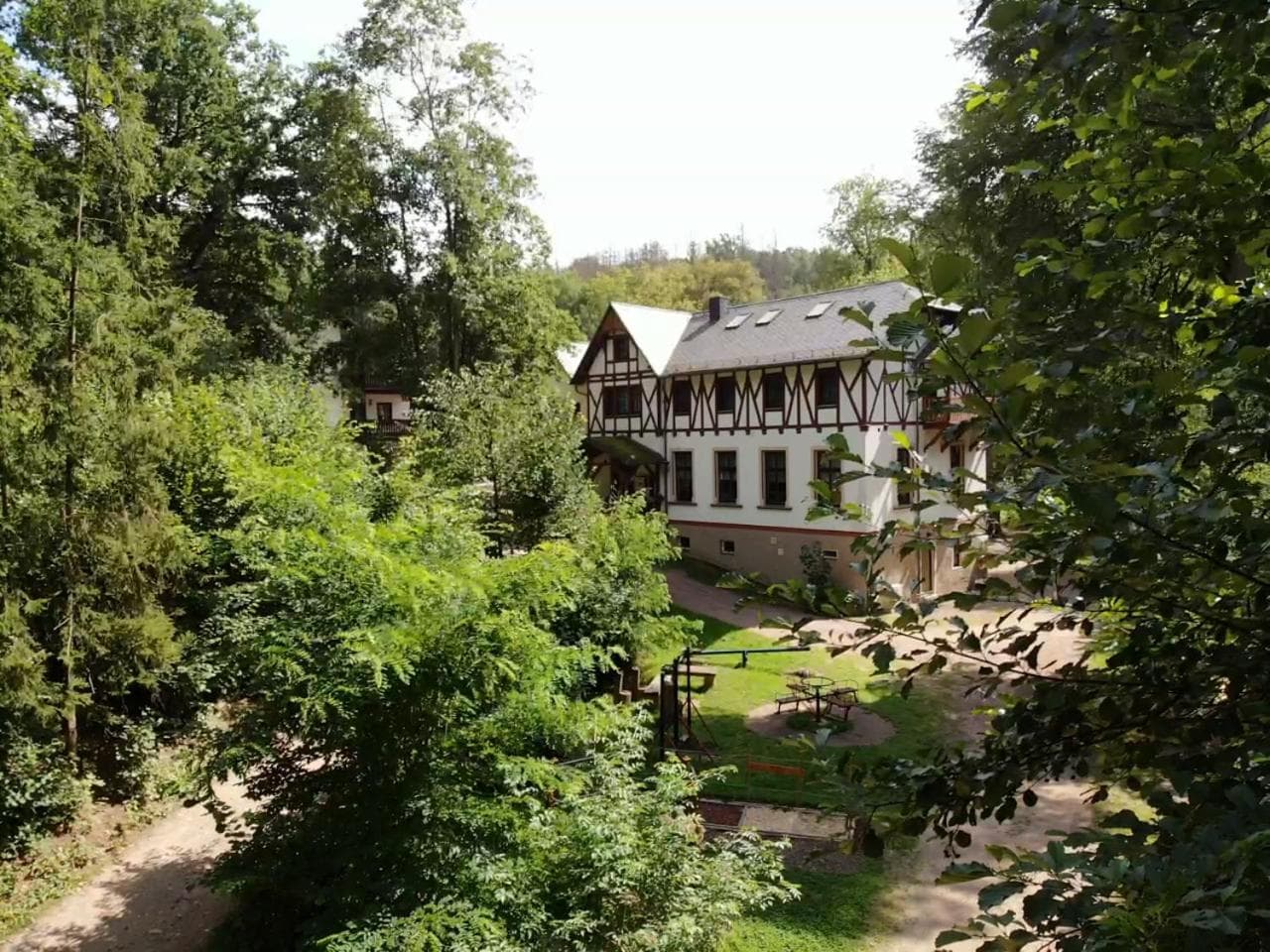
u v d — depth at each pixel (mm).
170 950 8312
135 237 11734
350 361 27250
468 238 25484
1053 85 2381
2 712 9914
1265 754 2035
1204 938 1459
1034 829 10305
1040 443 2043
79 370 10555
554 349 28078
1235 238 2271
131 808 11023
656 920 6270
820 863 9648
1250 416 2207
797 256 107750
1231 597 2217
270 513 8461
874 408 22422
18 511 10164
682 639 13000
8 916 8789
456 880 6188
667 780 7129
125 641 10883
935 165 15180
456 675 6680
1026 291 2555
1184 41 1991
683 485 27297
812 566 23125
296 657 6828
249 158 26750
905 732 14055
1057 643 14695
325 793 7355
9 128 11742
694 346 27375
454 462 16703
